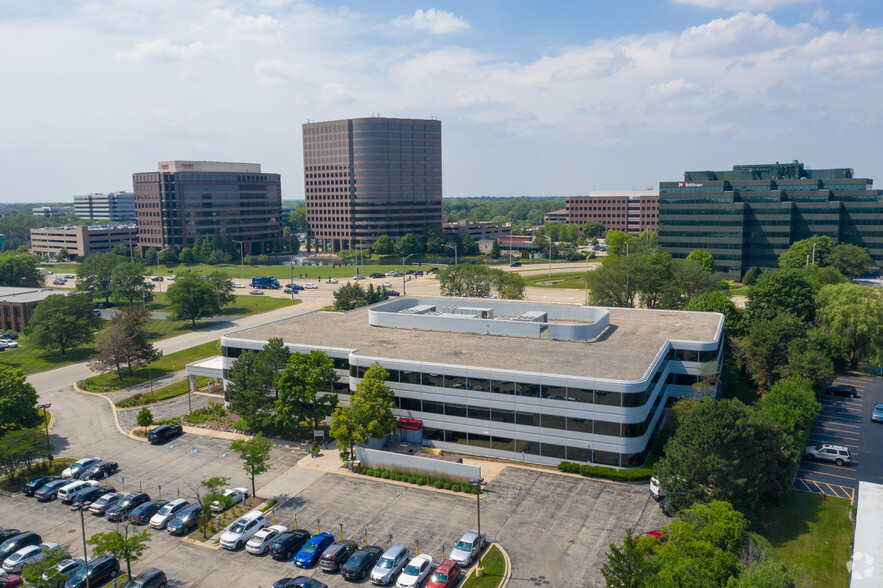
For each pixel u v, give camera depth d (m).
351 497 61.28
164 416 86.88
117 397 96.75
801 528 54.19
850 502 58.78
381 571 47.53
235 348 87.50
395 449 71.19
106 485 64.81
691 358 81.62
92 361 118.75
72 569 49.16
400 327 94.00
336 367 80.12
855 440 74.31
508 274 146.12
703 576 39.03
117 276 186.25
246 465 60.81
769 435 55.81
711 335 86.56
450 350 78.69
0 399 74.81
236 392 78.25
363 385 70.38
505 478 64.44
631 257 140.12
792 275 116.12
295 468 68.25
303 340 85.94
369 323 97.56
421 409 72.75
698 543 41.31
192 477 66.81
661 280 134.50
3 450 64.81
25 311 153.75
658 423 75.56
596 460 65.44
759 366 86.88
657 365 71.19
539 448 67.56
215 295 157.75
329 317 104.69
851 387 91.56
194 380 98.56
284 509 59.12
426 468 63.88
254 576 49.22
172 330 148.12
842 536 52.75
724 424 52.97
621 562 40.41
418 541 52.94
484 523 55.47
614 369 68.75
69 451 75.06
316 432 74.69
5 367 79.88
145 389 100.25
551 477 64.50
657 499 58.31
